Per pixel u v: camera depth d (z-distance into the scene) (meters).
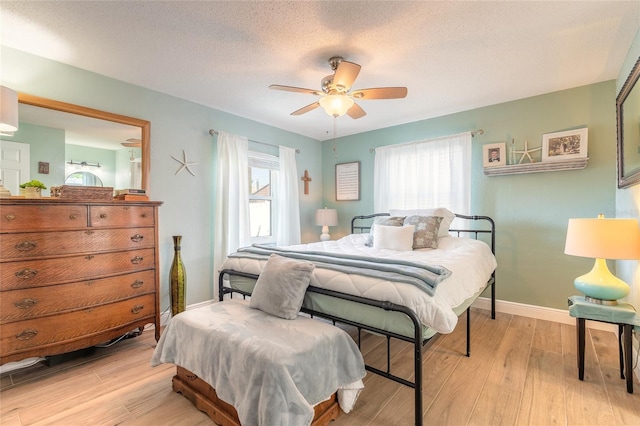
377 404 1.72
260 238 4.02
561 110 2.90
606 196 2.71
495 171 3.20
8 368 2.07
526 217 3.10
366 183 4.35
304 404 1.27
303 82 2.73
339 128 4.20
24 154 2.22
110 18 1.82
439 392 1.82
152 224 2.48
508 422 1.56
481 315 3.14
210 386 1.62
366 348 2.45
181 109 3.08
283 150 4.11
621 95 2.23
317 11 1.76
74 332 2.04
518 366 2.12
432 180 3.62
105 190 2.30
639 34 1.93
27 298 1.87
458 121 3.51
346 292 1.70
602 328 2.72
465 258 2.28
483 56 2.28
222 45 2.12
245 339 1.48
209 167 3.32
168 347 1.80
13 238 1.83
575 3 1.70
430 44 2.11
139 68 2.46
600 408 1.66
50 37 2.01
